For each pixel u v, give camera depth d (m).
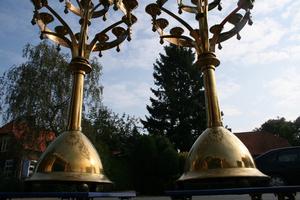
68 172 2.56
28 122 20.33
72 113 2.92
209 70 2.95
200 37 3.10
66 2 3.49
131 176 19.30
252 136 35.78
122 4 3.54
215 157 2.49
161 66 38.16
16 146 20.55
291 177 10.88
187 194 2.32
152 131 34.62
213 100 2.84
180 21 3.23
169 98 35.59
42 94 20.48
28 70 20.75
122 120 28.19
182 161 18.62
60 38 3.31
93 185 3.01
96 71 22.59
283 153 11.25
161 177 18.52
